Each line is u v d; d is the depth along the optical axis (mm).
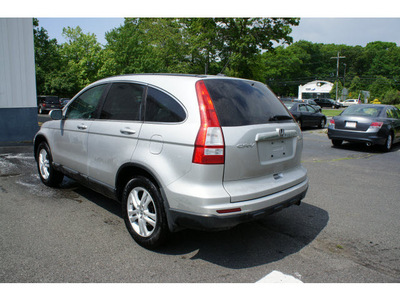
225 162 2729
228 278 2746
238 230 3773
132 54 42344
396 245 3457
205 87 2914
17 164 6844
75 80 43031
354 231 3805
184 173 2791
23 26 9539
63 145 4535
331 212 4438
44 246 3217
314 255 3195
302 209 4543
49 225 3738
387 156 9102
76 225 3756
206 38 29547
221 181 2744
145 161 3066
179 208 2814
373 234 3729
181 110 2932
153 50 41312
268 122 3174
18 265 2850
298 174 3518
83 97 4316
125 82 3678
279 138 3240
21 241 3311
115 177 3500
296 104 16406
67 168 4484
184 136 2801
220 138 2717
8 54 9438
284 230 3799
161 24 39250
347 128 9930
